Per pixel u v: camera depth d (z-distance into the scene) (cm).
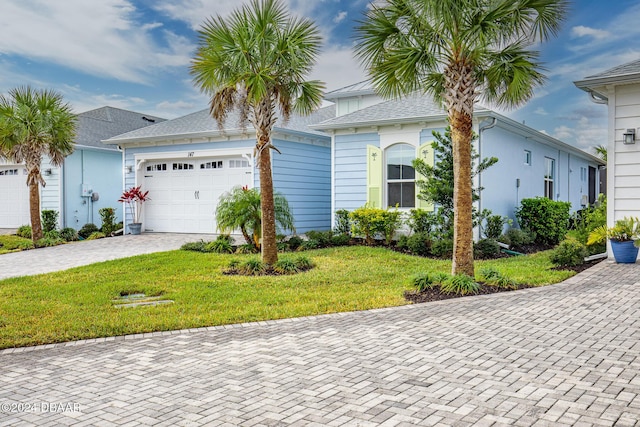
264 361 484
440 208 1262
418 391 393
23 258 1345
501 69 838
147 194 1878
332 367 459
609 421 332
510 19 777
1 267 1195
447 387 400
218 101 1031
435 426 331
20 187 2156
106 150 2138
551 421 334
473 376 424
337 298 776
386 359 477
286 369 457
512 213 1547
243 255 1256
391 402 373
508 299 733
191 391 408
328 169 1880
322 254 1267
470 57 812
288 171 1686
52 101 1650
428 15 772
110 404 385
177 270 1060
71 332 611
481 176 1338
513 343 518
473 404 365
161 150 1822
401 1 805
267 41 965
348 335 572
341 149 1554
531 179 1712
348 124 1478
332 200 1572
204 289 866
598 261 1036
